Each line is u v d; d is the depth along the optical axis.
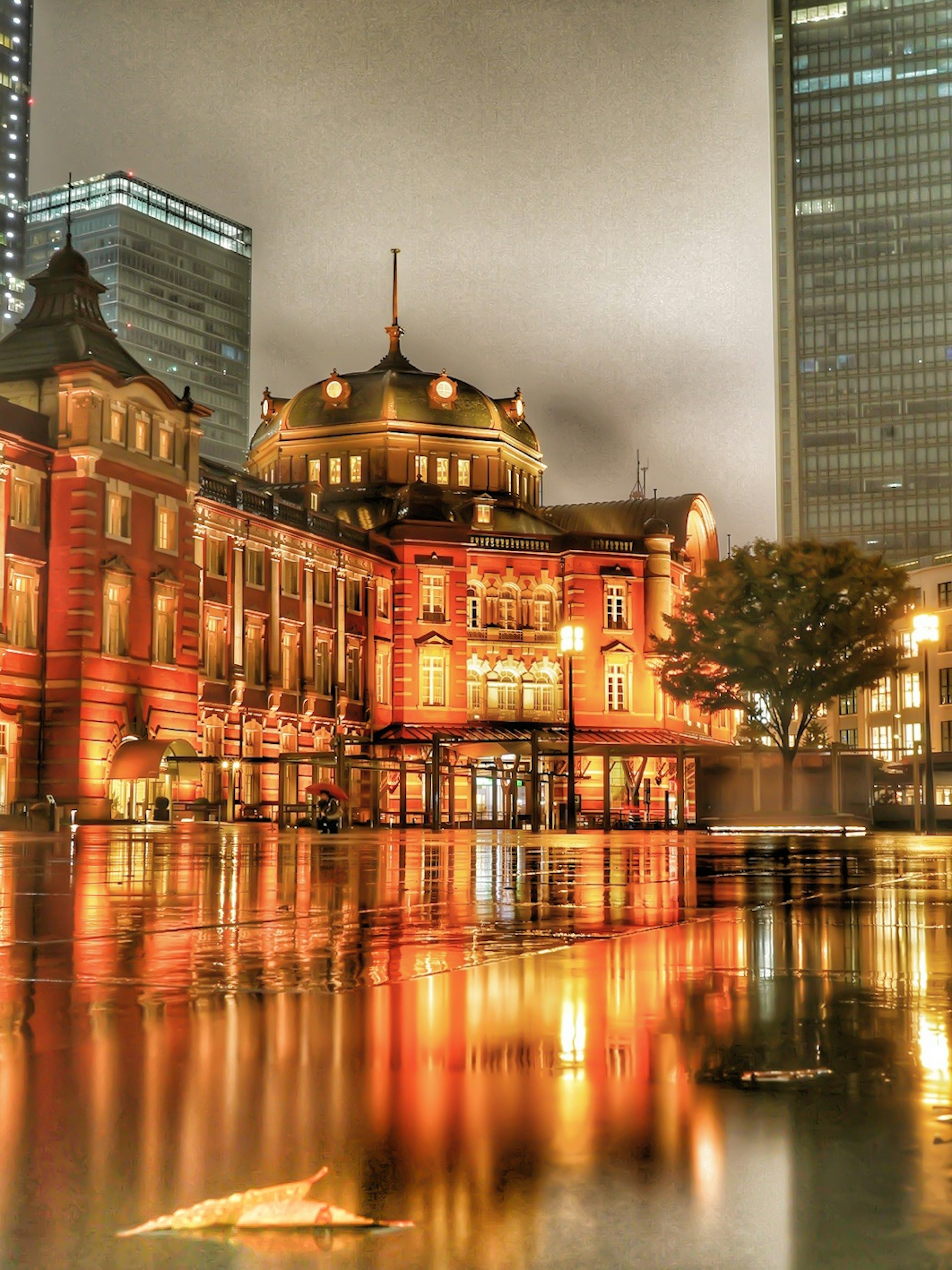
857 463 173.50
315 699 73.19
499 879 18.19
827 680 59.56
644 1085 4.82
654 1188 3.54
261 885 16.64
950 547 169.38
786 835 47.53
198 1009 6.66
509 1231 3.21
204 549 63.81
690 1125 4.21
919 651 112.75
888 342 174.50
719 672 64.38
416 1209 3.37
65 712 52.91
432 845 34.69
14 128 198.25
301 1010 6.61
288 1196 3.47
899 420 172.75
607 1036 5.86
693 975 7.96
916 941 9.94
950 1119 4.29
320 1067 5.17
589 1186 3.56
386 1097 4.63
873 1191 3.51
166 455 59.09
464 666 82.69
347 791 73.44
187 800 58.66
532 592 85.62
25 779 52.28
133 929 10.84
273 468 90.88
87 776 52.91
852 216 177.38
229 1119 4.31
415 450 88.25
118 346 58.38
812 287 177.50
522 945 9.71
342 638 75.94
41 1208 3.38
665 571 85.75
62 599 53.34
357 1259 3.04
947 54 176.50
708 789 58.75
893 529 171.38
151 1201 3.43
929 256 174.50
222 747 64.94
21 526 52.28
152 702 57.03
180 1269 2.98
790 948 9.42
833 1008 6.66
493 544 84.88
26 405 54.56
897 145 177.12
